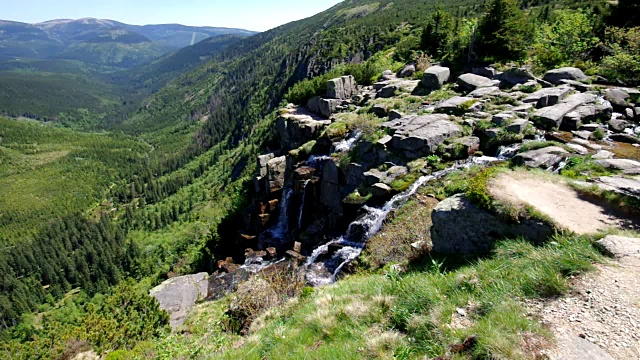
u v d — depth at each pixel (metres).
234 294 12.85
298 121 22.38
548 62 20.05
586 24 24.44
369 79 27.12
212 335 9.89
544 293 5.04
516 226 6.99
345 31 146.50
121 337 13.38
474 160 12.22
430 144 13.18
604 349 3.87
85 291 79.81
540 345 4.09
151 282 29.94
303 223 17.75
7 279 87.94
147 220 110.19
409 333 5.43
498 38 21.56
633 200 6.82
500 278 5.71
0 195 166.62
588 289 4.85
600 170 8.92
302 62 138.25
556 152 10.47
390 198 12.62
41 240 112.50
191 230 59.34
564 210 6.94
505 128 12.86
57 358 13.49
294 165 19.36
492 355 4.08
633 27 21.38
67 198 166.75
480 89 17.66
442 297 5.89
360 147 15.45
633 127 12.41
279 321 7.96
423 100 18.72
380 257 10.30
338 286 8.79
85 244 104.12
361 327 6.09
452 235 8.10
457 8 110.94
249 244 20.55
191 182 137.62
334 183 15.88
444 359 4.41
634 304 4.39
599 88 15.71
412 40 35.22
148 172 172.25
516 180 8.18
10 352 18.14
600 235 6.01
